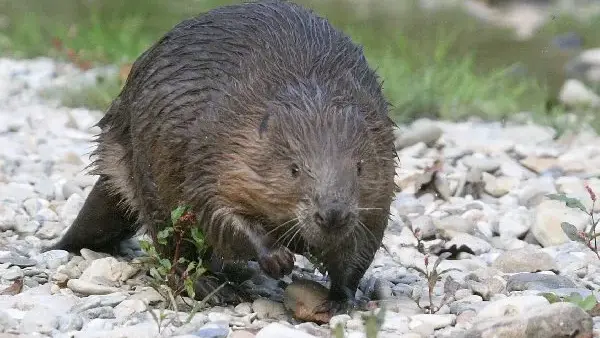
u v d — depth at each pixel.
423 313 9.63
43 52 24.98
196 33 10.19
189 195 9.61
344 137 9.07
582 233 10.51
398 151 16.91
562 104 21.42
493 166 15.82
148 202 10.27
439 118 19.97
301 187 8.96
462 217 13.42
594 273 11.24
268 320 9.48
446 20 30.28
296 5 10.60
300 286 9.66
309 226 8.90
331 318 9.32
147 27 28.48
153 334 8.66
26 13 28.20
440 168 14.95
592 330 8.43
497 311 9.07
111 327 9.03
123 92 10.98
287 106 9.23
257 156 9.18
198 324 9.05
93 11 28.20
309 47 9.85
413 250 12.05
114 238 11.58
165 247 10.23
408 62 23.17
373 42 25.98
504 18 30.97
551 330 8.34
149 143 10.09
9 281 10.55
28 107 19.47
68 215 13.27
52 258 11.22
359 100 9.57
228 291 10.12
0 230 12.58
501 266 11.32
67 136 17.28
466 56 24.44
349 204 8.84
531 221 13.12
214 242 9.58
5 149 16.08
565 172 15.96
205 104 9.67
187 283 9.45
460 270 11.24
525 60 26.47
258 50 9.80
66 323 8.98
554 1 32.28
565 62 26.36
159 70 10.16
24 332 8.78
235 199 9.30
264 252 9.28
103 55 24.06
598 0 32.50
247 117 9.35
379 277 10.80
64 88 20.44
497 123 19.89
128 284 10.41
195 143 9.55
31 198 13.70
